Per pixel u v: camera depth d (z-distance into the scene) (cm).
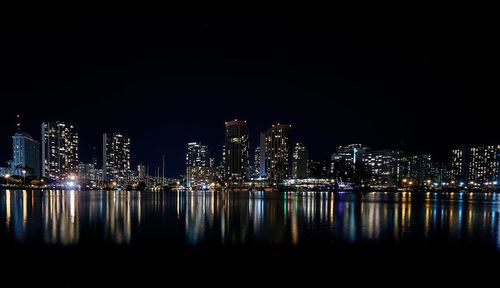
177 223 5484
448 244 3847
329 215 7094
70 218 6034
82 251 3384
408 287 2453
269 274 2702
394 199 17238
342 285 2483
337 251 3441
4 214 6681
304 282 2536
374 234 4494
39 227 4866
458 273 2753
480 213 7956
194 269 2811
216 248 3553
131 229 4778
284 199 16188
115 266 2881
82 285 2467
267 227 5081
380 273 2741
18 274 2680
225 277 2625
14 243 3747
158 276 2642
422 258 3192
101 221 5641
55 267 2848
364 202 13350
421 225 5453
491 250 3544
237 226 5166
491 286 2478
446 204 12188
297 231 4709
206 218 6312
